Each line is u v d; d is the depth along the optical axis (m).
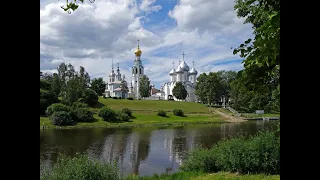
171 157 21.95
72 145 28.05
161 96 123.12
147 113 68.88
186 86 117.94
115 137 34.62
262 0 2.96
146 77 113.31
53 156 22.19
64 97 58.59
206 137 33.56
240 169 11.36
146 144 28.88
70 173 8.48
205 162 12.63
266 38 2.81
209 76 90.25
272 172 10.70
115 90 109.50
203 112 75.50
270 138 11.10
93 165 8.93
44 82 58.19
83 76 88.69
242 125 49.59
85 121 52.78
